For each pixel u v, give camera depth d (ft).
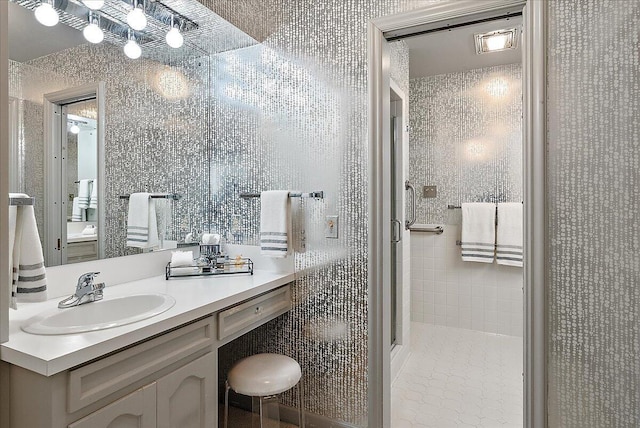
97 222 5.41
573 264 4.72
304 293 6.39
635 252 4.45
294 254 6.46
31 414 3.19
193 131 7.12
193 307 4.37
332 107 6.15
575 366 4.73
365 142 5.87
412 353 9.45
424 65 10.69
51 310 4.20
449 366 8.69
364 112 5.87
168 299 4.66
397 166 9.04
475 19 5.36
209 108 7.47
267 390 4.88
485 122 10.89
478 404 7.05
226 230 7.29
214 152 7.44
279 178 6.69
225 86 7.28
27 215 4.04
